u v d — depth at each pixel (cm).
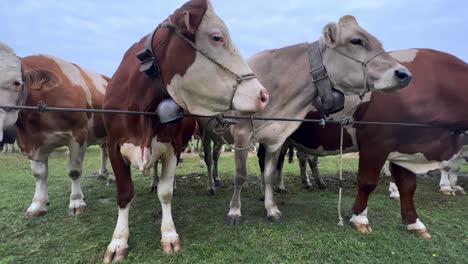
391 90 311
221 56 244
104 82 504
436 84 345
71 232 346
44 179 409
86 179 639
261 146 476
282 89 362
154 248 307
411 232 357
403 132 346
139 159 274
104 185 576
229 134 423
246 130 366
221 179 664
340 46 331
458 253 314
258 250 304
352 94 343
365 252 306
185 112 274
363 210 362
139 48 299
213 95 249
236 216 371
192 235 336
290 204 457
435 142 348
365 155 360
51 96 380
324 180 657
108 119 297
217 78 245
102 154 645
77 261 286
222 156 1111
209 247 307
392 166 378
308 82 358
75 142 403
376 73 314
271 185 388
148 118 272
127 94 283
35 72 337
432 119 340
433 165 355
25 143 377
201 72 245
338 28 328
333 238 329
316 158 574
